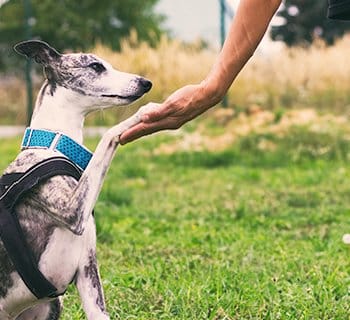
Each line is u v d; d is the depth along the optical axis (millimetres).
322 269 3080
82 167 2086
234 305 2648
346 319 2574
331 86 9008
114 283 2896
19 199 2035
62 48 16578
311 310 2588
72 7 16922
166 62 9375
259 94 9391
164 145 7672
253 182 5898
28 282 2029
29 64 9906
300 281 2926
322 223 4188
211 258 3365
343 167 6414
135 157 7320
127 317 2578
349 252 3404
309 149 6988
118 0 17547
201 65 9406
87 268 2062
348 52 9250
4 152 8266
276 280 2910
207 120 9086
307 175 5953
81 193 1992
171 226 4141
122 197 5016
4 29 16297
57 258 2033
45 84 2137
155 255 3439
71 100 2109
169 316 2584
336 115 8555
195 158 7129
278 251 3451
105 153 2012
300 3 19500
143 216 4531
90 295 2062
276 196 5082
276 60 9547
